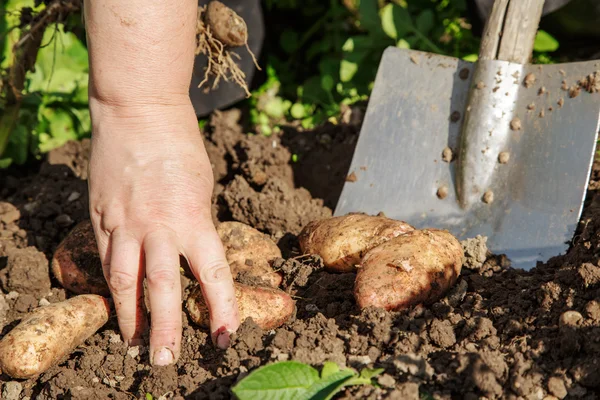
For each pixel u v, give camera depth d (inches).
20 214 42.2
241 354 32.4
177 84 33.5
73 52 51.6
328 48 54.3
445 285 34.2
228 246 37.4
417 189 40.1
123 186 32.9
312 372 30.5
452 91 40.9
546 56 48.9
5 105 44.0
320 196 43.6
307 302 35.9
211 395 31.6
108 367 33.5
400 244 34.6
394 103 41.3
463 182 39.5
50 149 48.3
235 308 32.9
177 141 33.4
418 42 49.3
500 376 31.0
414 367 30.9
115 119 33.2
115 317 36.0
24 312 36.7
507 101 39.6
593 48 49.0
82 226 37.6
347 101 49.7
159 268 32.1
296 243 39.5
